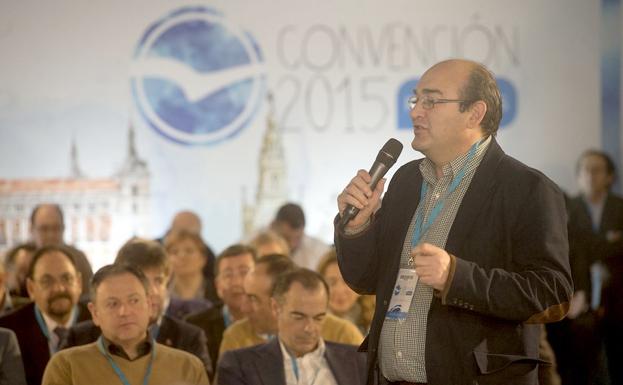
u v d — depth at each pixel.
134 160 14.25
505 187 4.35
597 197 13.81
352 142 14.30
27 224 14.11
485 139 4.48
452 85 4.42
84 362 6.46
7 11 13.98
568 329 10.34
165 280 7.54
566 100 14.40
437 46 14.27
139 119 14.23
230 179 14.31
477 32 14.30
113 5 14.16
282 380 6.63
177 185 14.30
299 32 14.27
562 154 14.41
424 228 4.46
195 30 14.23
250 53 14.24
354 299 8.33
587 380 10.27
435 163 4.52
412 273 4.45
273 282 7.42
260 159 14.31
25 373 7.51
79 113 14.16
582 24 14.41
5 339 7.08
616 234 13.40
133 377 6.47
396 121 14.30
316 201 14.34
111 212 14.27
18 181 14.08
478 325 4.30
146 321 6.51
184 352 6.75
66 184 14.16
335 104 14.28
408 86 14.28
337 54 14.25
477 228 4.35
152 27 14.20
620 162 14.34
